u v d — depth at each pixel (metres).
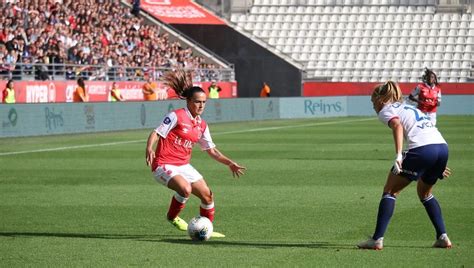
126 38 61.88
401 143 12.34
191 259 12.36
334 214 16.92
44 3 56.19
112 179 23.19
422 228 14.98
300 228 15.26
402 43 74.50
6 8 52.34
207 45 72.12
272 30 76.25
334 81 71.88
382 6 76.06
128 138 39.09
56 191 20.73
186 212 17.61
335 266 11.73
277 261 12.13
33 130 40.28
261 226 15.52
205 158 29.59
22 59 50.75
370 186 21.45
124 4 67.44
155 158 14.29
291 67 71.50
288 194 20.02
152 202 18.86
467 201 18.48
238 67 72.25
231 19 76.88
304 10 76.94
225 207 17.97
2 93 46.66
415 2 75.81
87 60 56.00
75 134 41.75
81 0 60.25
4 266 11.98
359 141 37.34
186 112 14.11
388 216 12.80
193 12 71.38
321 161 28.05
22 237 14.52
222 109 54.69
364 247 12.98
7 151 31.94
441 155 12.56
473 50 73.69
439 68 73.19
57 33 54.69
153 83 52.03
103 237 14.48
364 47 74.75
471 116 64.25
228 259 12.33
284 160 28.47
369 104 67.31
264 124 52.72
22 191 20.73
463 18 74.56
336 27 75.81
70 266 11.95
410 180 12.62
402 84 70.38
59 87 51.78
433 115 30.41
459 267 11.62
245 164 27.22
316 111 64.69
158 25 69.19
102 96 55.19
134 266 11.91
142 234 14.80
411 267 11.62
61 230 15.28
